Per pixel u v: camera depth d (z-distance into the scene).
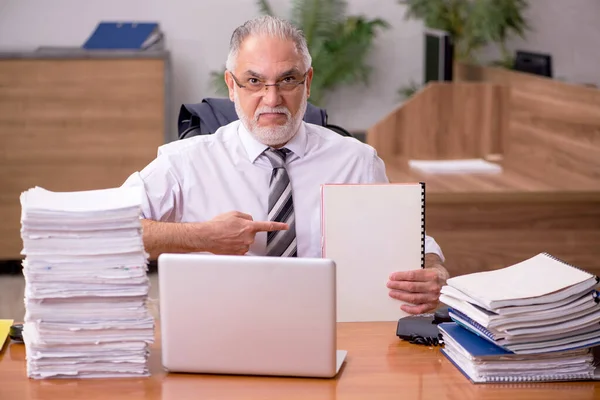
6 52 4.97
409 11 5.98
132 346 1.84
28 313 1.81
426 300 2.27
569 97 4.41
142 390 1.78
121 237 1.81
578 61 6.20
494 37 5.73
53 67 5.02
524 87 4.83
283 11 5.94
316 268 1.79
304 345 1.82
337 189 2.31
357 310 2.29
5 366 1.92
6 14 5.73
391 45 6.08
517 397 1.75
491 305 1.82
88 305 1.83
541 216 4.05
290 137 2.56
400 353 2.01
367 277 2.30
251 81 2.46
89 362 1.84
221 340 1.84
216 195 2.62
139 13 5.84
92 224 1.80
